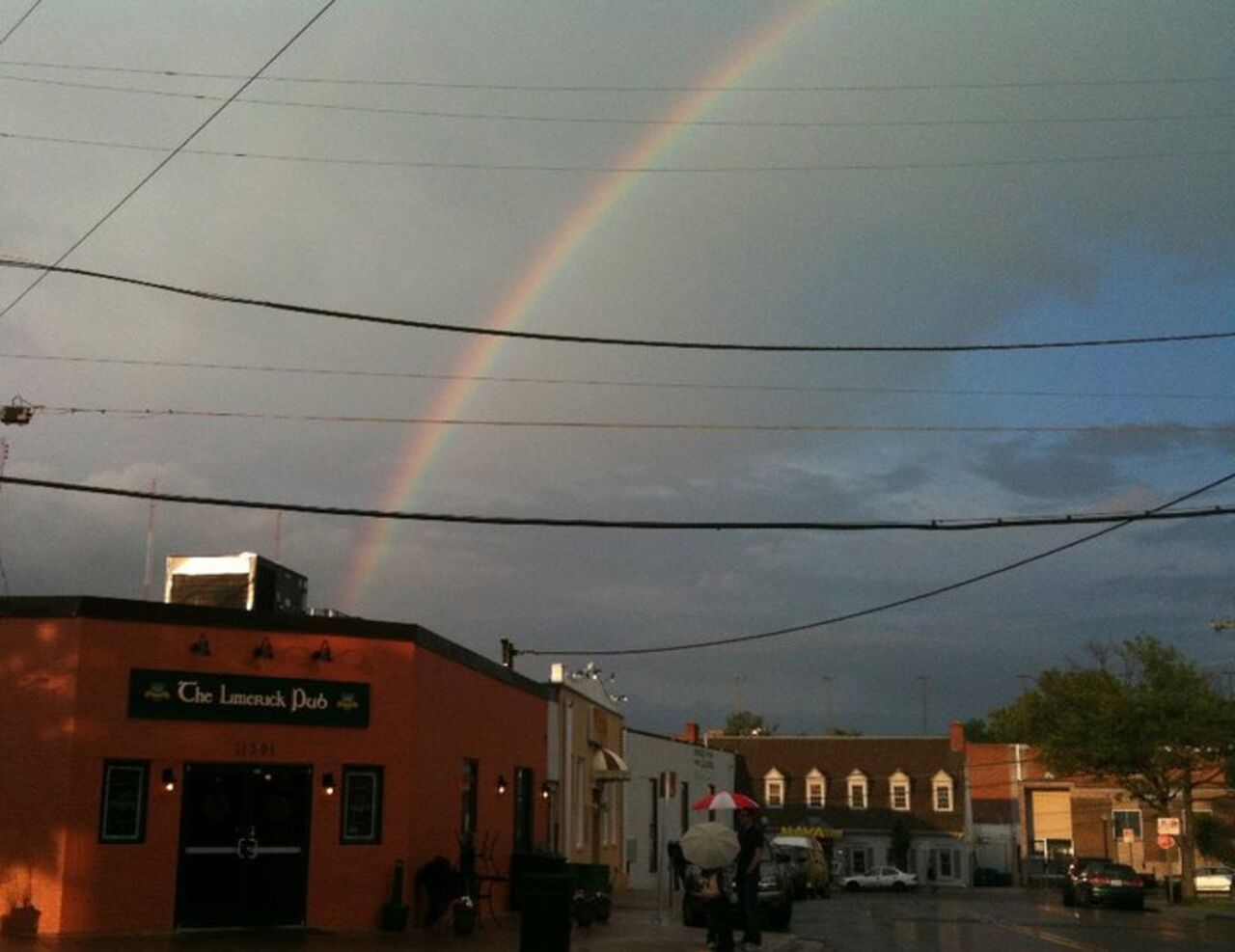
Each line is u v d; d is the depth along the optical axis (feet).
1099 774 191.62
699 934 73.31
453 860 75.36
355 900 65.21
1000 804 274.77
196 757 62.18
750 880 65.67
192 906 61.31
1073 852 260.01
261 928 62.49
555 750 104.83
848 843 270.46
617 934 72.02
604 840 128.67
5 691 59.93
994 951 73.15
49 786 58.90
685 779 171.94
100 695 60.29
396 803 67.31
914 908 136.26
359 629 67.62
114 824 59.98
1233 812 243.60
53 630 60.39
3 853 58.49
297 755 64.75
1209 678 186.19
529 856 82.79
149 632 61.93
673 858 88.07
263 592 77.25
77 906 58.29
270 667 64.75
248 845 62.95
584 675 120.78
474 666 81.25
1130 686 187.73
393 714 67.97
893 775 275.59
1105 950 74.23
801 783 278.26
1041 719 192.13
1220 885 206.90
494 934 66.80
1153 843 252.42
